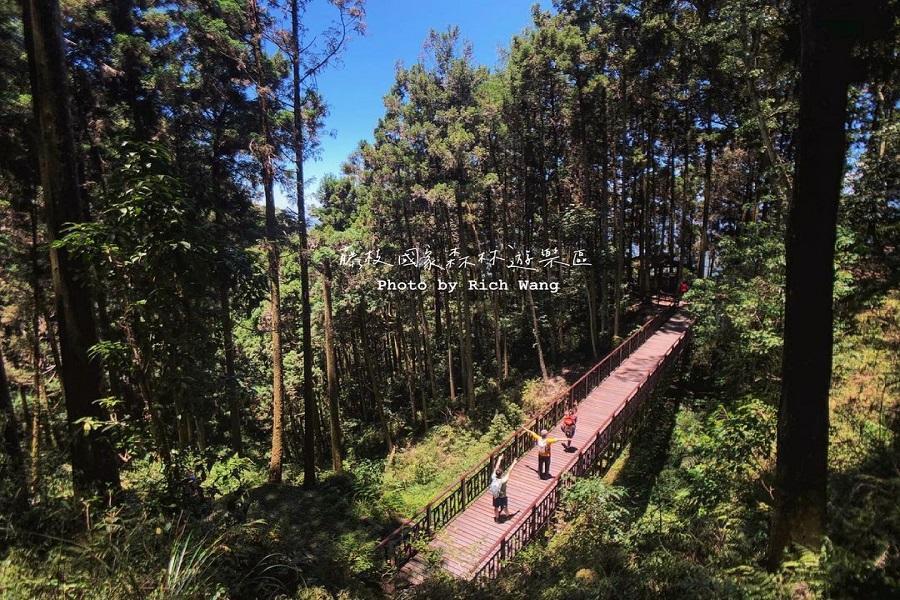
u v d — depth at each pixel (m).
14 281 16.03
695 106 19.78
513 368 24.77
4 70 9.64
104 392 5.21
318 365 26.56
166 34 12.60
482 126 19.20
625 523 7.68
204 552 3.45
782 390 4.14
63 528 3.93
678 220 30.67
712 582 3.89
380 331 29.19
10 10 8.89
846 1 3.56
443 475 16.52
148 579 3.21
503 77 20.69
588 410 13.54
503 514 9.64
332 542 9.05
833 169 3.71
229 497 5.32
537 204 25.52
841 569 3.35
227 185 14.99
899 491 4.11
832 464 5.54
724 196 27.03
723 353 12.10
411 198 21.03
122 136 4.59
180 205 4.50
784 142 15.89
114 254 4.20
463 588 6.04
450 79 20.55
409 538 8.91
